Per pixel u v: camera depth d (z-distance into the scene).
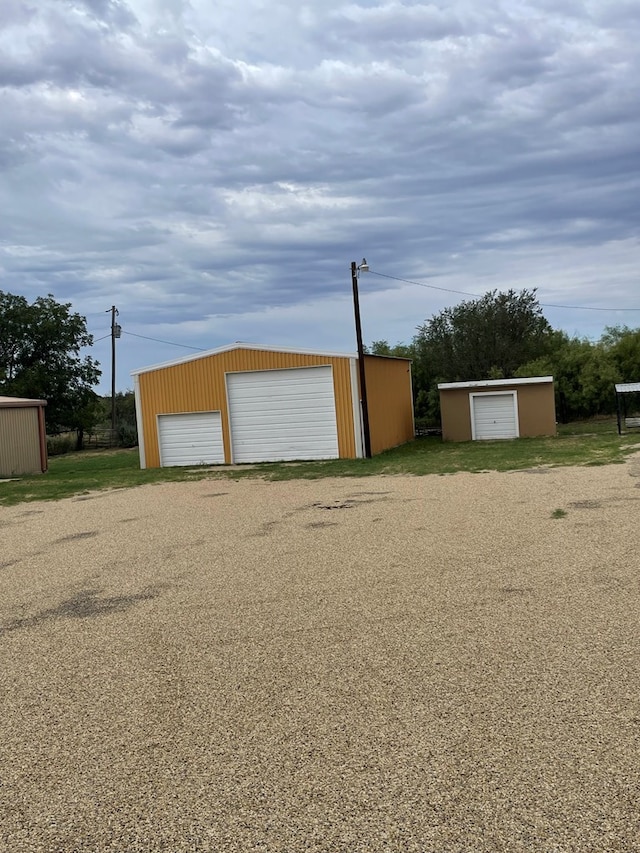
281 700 4.32
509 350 38.00
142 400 23.95
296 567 7.64
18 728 4.19
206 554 8.66
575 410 35.12
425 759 3.51
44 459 23.97
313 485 15.50
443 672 4.55
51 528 11.67
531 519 9.41
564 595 5.97
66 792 3.45
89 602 6.83
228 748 3.77
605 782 3.20
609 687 4.16
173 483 18.09
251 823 3.10
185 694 4.51
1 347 41.28
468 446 24.17
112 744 3.91
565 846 2.80
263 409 22.83
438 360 38.62
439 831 2.94
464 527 9.20
